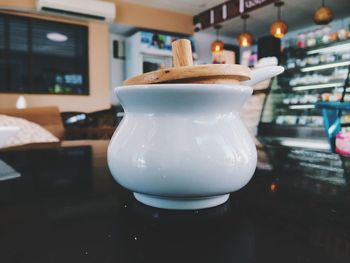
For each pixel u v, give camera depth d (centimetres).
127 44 568
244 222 29
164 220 30
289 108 453
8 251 23
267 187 44
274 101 464
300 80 434
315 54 429
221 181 30
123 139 32
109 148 35
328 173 54
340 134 111
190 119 30
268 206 35
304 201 37
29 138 155
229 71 30
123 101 32
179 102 29
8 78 452
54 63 488
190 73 30
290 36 571
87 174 53
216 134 30
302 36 447
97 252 23
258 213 32
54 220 30
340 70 393
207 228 28
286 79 459
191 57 33
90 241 25
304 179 49
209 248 24
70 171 56
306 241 25
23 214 32
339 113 174
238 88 30
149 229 28
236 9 480
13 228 28
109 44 560
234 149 31
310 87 419
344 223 29
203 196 31
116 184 45
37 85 476
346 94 375
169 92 28
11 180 49
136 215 31
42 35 475
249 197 38
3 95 441
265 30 572
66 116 350
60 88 491
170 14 555
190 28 580
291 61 452
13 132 63
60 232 27
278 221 30
